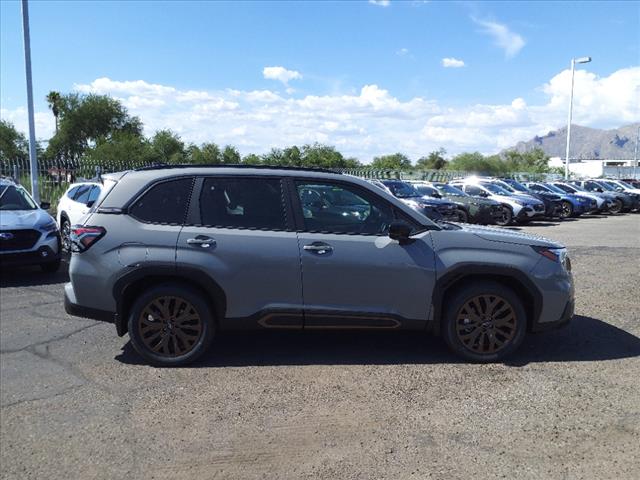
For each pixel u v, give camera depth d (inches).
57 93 2095.2
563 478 122.2
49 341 220.4
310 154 1777.8
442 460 129.8
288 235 191.2
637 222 890.1
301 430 145.1
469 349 194.2
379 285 190.9
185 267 187.3
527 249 194.4
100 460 130.5
